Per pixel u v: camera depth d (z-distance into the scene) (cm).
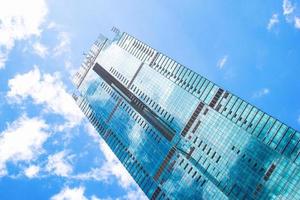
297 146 10594
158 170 15225
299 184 9938
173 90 16538
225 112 13500
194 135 14288
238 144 12300
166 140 15562
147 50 19750
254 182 11081
